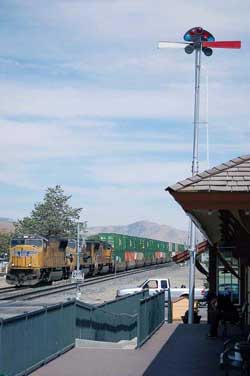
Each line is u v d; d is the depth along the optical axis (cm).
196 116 2778
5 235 8950
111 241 6744
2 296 3647
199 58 2778
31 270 4794
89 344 1694
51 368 1319
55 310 1455
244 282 2322
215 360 1441
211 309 1909
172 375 1252
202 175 868
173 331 2084
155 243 8662
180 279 5750
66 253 5534
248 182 845
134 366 1358
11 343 1149
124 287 4650
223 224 1325
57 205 8819
